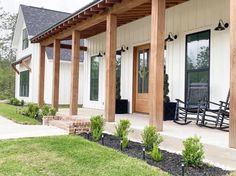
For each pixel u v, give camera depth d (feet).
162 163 13.92
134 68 33.86
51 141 18.51
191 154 13.29
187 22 26.58
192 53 26.17
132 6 22.13
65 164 13.69
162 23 19.10
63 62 62.13
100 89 40.16
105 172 12.48
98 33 39.83
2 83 98.48
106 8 24.68
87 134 21.68
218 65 23.67
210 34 24.41
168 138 17.21
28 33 64.80
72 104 30.86
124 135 17.99
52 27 33.35
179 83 27.32
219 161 14.06
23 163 13.93
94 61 42.04
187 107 23.47
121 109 33.42
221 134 17.81
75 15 27.68
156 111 18.74
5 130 23.89
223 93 23.20
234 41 13.83
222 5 23.30
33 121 29.91
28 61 65.92
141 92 32.94
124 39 35.45
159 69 18.92
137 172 12.35
